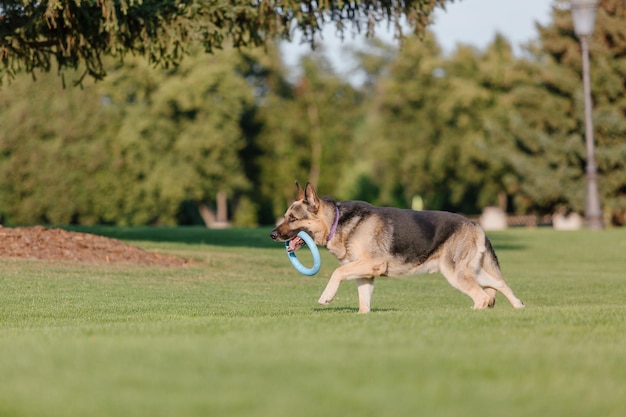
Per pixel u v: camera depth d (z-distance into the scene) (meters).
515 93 51.47
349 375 6.13
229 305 14.09
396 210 11.56
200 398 5.50
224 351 7.05
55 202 54.59
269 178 67.62
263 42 22.75
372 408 5.27
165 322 10.83
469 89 63.53
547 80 49.53
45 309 13.30
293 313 13.12
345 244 11.41
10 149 54.22
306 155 69.19
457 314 10.09
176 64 22.22
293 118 68.62
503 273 21.34
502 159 52.28
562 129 49.94
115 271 17.23
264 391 5.66
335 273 11.23
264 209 70.56
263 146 67.56
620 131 47.62
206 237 27.14
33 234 18.59
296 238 11.66
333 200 11.57
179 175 58.44
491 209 53.22
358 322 9.24
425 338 7.89
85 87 56.12
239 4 20.73
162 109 58.50
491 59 64.44
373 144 69.88
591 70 47.94
